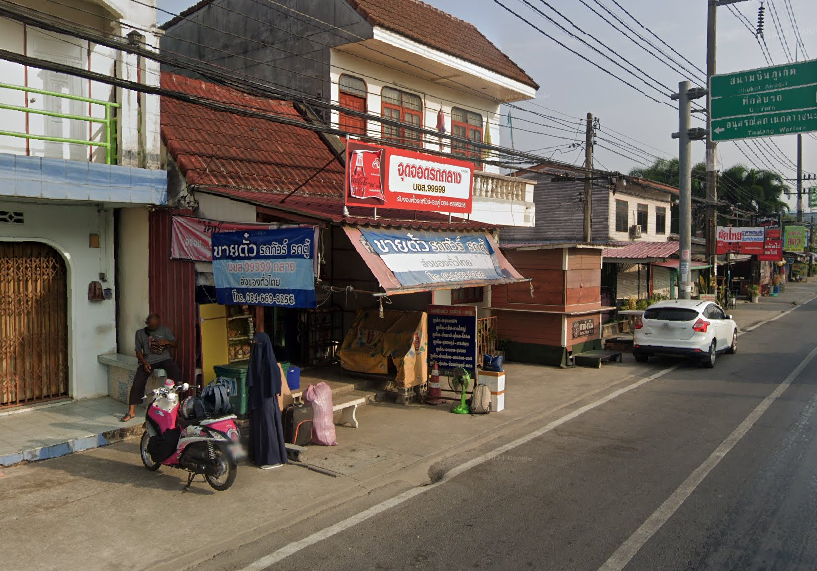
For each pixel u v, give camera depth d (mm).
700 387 12344
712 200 23641
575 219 27750
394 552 5262
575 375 13523
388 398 10883
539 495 6570
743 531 5652
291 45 15406
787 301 36062
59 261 9539
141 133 9141
